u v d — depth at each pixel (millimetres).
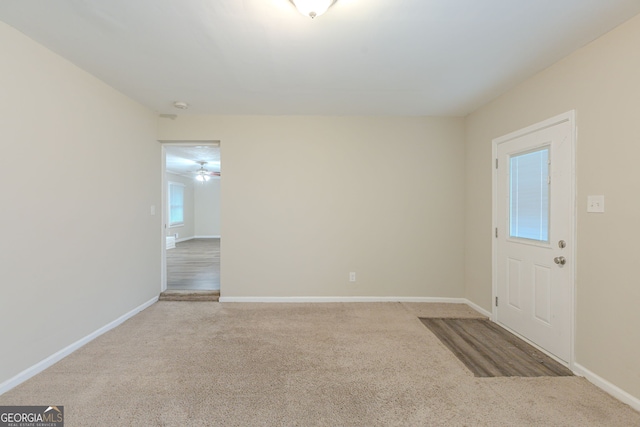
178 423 1515
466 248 3445
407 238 3488
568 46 1950
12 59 1790
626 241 1684
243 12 1629
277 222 3477
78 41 1934
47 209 2027
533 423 1529
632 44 1647
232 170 3459
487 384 1866
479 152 3166
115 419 1538
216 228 10492
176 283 4117
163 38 1892
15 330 1818
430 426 1506
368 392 1780
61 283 2145
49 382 1857
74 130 2252
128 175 2922
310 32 1817
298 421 1536
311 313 3113
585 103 1927
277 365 2082
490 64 2209
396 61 2174
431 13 1627
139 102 3062
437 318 2998
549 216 2236
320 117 3457
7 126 1767
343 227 3480
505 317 2762
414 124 3463
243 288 3479
